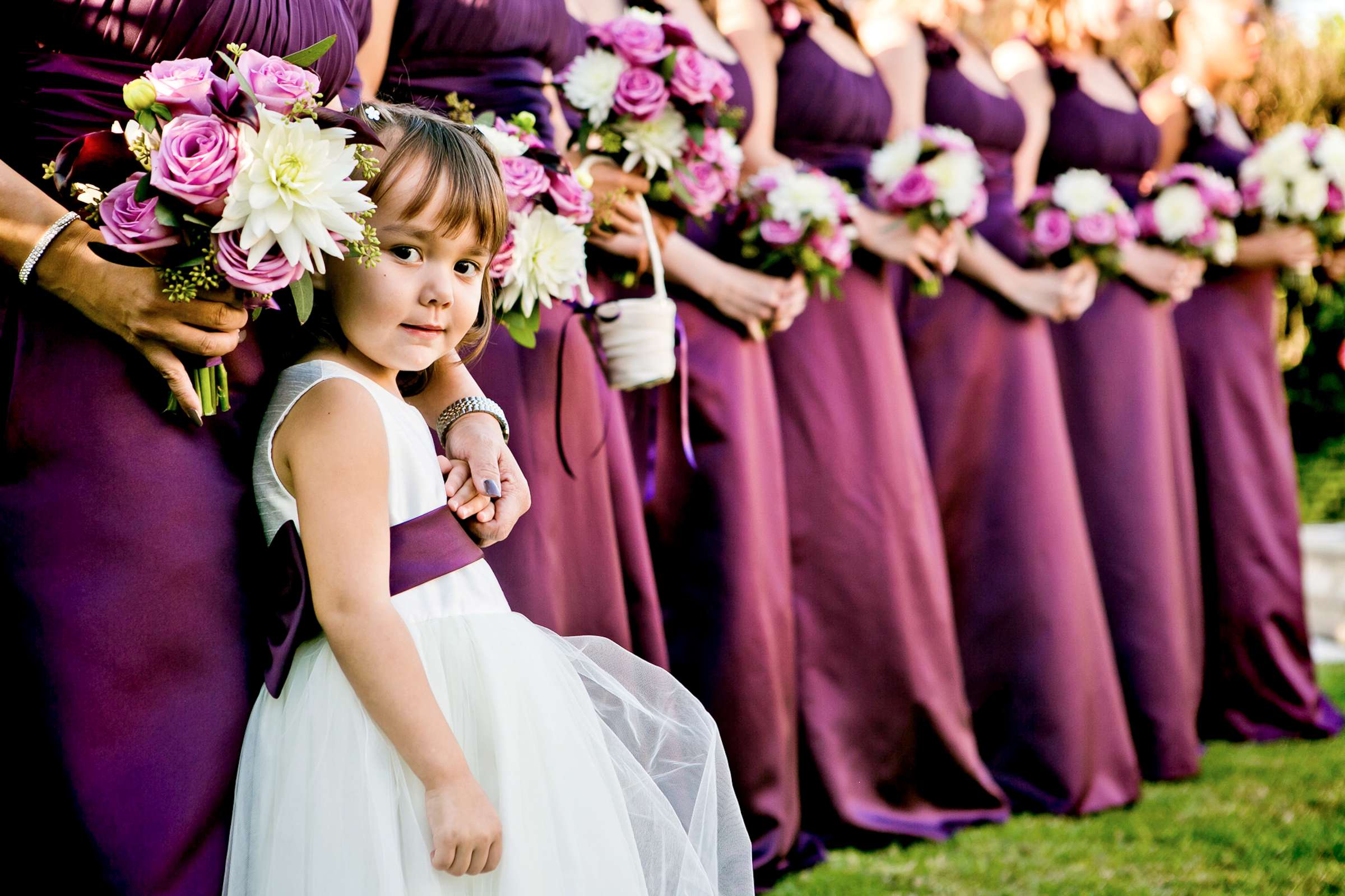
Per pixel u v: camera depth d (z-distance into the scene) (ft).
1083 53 15.62
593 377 9.05
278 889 4.86
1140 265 14.69
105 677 5.07
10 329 5.29
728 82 9.30
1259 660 16.12
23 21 5.48
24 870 5.05
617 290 9.84
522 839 5.03
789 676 10.80
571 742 5.39
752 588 10.41
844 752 11.48
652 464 10.06
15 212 5.10
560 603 8.57
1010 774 12.78
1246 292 16.57
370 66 8.09
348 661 5.00
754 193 10.86
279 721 5.22
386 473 5.38
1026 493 13.08
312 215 4.85
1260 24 17.42
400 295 5.42
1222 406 16.33
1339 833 11.48
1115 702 12.97
